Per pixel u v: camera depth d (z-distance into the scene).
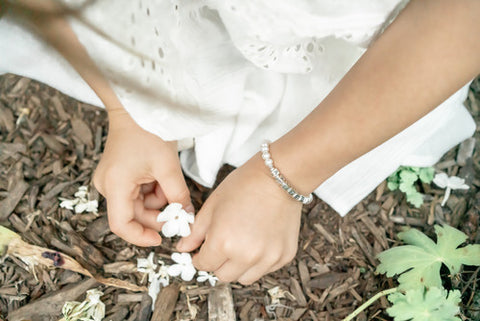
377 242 0.59
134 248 0.57
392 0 0.45
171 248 0.57
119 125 0.52
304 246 0.58
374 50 0.44
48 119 0.63
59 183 0.60
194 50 0.50
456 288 0.55
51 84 0.56
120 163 0.52
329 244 0.59
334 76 0.55
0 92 0.64
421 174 0.61
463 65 0.42
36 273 0.55
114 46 0.44
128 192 0.52
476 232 0.58
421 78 0.42
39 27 0.39
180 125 0.50
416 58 0.42
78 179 0.60
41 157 0.61
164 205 0.58
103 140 0.62
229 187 0.50
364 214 0.60
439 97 0.43
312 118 0.46
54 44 0.41
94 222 0.58
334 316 0.56
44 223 0.57
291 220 0.50
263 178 0.48
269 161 0.48
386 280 0.57
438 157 0.60
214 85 0.51
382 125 0.44
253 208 0.49
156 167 0.52
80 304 0.53
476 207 0.60
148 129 0.49
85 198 0.59
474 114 0.65
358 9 0.45
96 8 0.43
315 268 0.58
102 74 0.45
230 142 0.57
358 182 0.57
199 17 0.49
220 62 0.52
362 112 0.44
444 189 0.61
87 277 0.55
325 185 0.57
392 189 0.61
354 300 0.56
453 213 0.60
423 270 0.54
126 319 0.54
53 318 0.54
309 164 0.47
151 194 0.56
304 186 0.48
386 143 0.55
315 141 0.46
